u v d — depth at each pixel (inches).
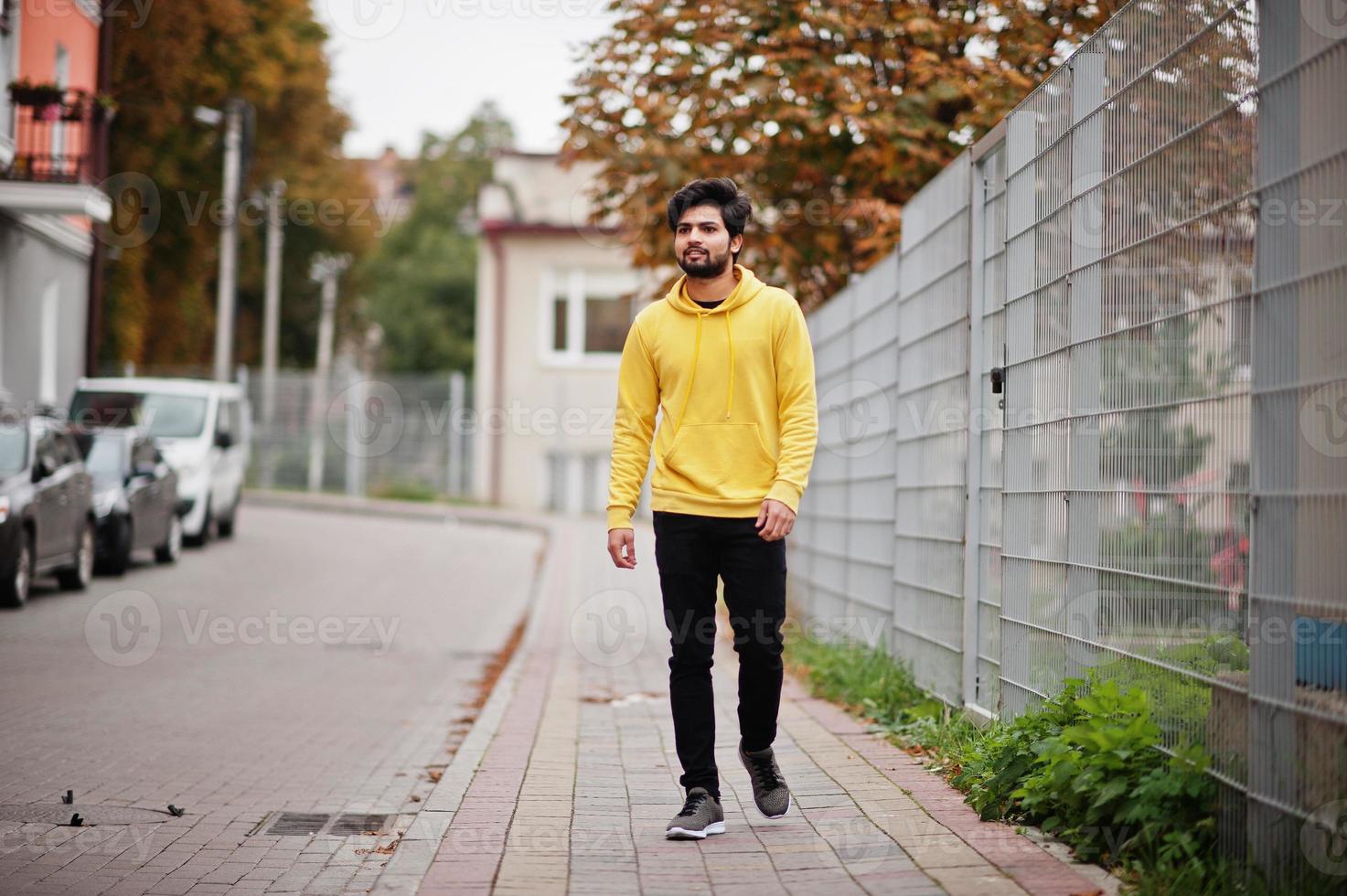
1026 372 215.5
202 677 376.8
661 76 427.2
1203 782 149.8
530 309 1211.2
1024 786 177.3
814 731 263.1
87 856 189.5
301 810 223.5
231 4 1071.0
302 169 1380.4
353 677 389.4
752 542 180.4
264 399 1251.8
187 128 1126.4
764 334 181.3
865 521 347.6
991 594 233.3
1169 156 162.7
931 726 245.0
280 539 858.1
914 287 294.7
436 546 860.6
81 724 297.1
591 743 264.4
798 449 179.6
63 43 789.9
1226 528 147.1
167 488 669.3
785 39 395.5
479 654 450.3
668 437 183.8
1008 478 223.8
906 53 398.3
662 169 422.0
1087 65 189.8
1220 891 136.6
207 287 1541.6
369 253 1614.2
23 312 736.3
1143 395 168.7
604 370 1205.7
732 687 334.3
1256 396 140.4
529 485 1203.2
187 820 213.6
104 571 623.5
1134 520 171.3
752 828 185.2
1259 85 140.9
